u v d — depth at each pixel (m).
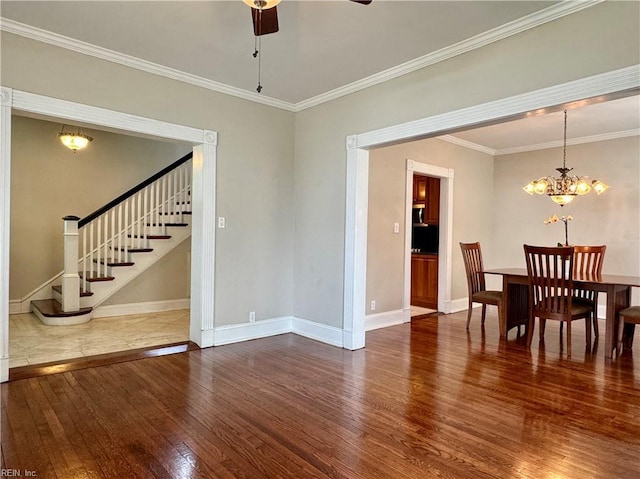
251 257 4.38
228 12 2.75
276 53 3.36
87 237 5.72
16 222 5.48
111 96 3.42
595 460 2.09
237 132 4.23
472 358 3.82
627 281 3.98
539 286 4.21
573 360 3.77
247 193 4.33
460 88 3.19
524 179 6.63
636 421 2.54
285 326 4.71
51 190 5.74
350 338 4.07
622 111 4.72
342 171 4.17
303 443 2.23
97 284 5.08
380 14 2.74
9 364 3.37
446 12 2.71
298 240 4.69
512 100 2.88
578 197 6.07
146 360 3.65
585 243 5.99
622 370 3.49
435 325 5.24
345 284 4.14
